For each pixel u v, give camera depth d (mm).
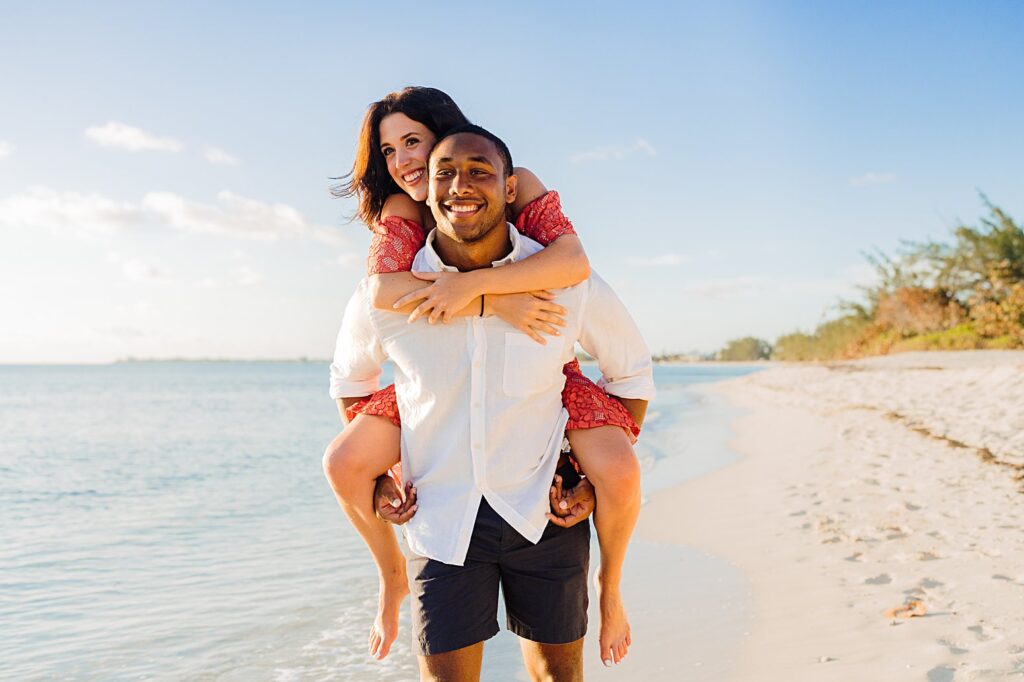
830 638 3385
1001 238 29656
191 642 4035
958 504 5551
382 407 2375
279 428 19828
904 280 36156
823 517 5664
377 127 2695
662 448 11445
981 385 13133
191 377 91000
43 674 3678
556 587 2221
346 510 2408
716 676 3152
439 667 2160
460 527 2172
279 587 4957
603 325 2359
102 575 5383
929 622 3416
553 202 2482
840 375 24672
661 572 4723
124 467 12047
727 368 89312
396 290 2201
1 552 6137
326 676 3568
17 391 50562
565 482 2342
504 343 2184
